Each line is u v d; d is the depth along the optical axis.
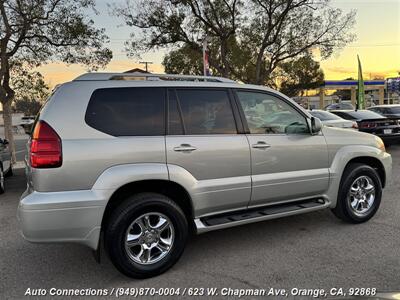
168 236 3.71
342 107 34.62
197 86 3.99
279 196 4.34
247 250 4.22
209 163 3.84
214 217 4.02
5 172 8.34
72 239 3.30
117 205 3.61
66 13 10.92
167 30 17.58
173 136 3.72
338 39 19.17
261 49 18.39
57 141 3.26
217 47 20.66
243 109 4.20
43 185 3.22
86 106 3.46
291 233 4.73
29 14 10.03
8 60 11.22
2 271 3.85
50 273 3.79
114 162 3.42
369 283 3.35
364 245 4.25
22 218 3.22
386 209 5.65
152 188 3.75
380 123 11.84
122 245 3.45
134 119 3.62
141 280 3.58
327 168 4.70
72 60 11.77
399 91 39.88
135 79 3.79
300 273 3.60
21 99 13.22
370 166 5.30
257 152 4.13
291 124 4.54
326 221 5.17
